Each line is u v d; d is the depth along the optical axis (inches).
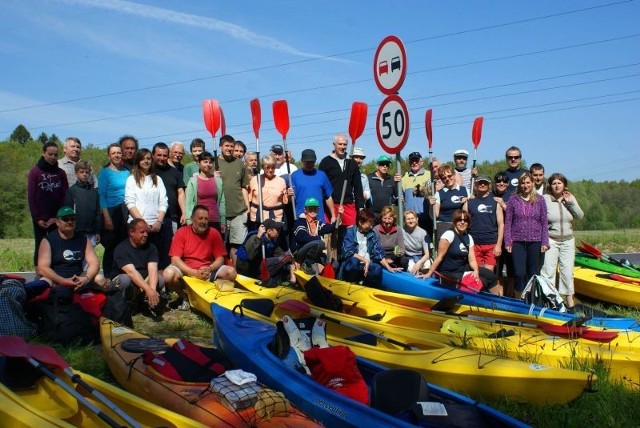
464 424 156.1
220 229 364.2
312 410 175.2
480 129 439.5
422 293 339.0
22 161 1750.7
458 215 335.6
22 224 1251.2
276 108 404.2
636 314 366.0
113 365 210.4
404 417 160.9
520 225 345.4
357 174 394.9
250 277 364.5
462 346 236.4
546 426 187.3
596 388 202.8
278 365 196.7
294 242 381.4
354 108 386.6
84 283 270.5
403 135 294.4
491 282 348.8
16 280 252.5
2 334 241.9
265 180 386.6
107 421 149.6
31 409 157.6
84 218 324.5
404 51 288.8
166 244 350.0
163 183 353.7
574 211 356.8
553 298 305.9
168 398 177.3
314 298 287.4
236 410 163.0
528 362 212.1
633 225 1385.3
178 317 311.0
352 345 229.5
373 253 365.1
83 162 325.7
